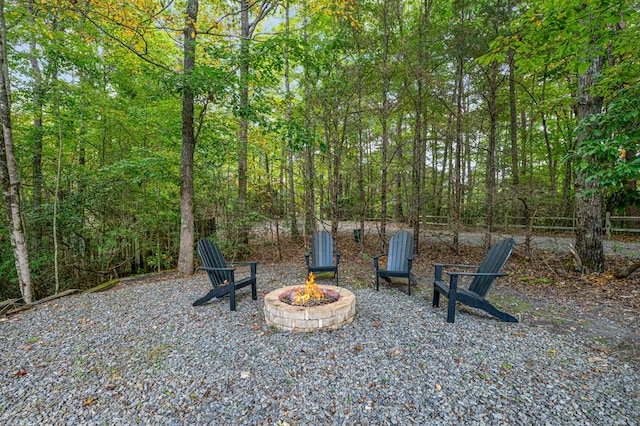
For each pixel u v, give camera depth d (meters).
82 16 4.09
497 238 7.60
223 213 6.79
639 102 2.82
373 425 1.60
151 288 4.57
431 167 12.03
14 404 1.86
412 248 4.51
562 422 1.58
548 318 3.07
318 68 5.89
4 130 4.02
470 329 2.78
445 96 6.59
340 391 1.89
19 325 3.15
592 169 3.06
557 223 8.73
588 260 4.51
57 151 6.07
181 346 2.57
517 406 1.71
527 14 2.94
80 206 5.75
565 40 3.10
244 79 5.18
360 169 7.11
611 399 1.76
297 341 2.58
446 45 5.90
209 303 3.72
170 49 6.94
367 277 5.10
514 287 4.29
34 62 5.89
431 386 1.91
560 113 9.84
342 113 6.86
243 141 6.63
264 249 7.59
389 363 2.19
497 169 8.60
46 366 2.30
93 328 3.02
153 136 6.79
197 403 1.82
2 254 5.71
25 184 5.66
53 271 6.07
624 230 7.66
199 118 5.96
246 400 1.83
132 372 2.18
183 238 5.56
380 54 6.38
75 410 1.79
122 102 6.30
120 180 5.86
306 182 7.53
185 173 5.50
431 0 6.07
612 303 3.45
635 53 3.31
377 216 9.14
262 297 3.98
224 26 6.10
